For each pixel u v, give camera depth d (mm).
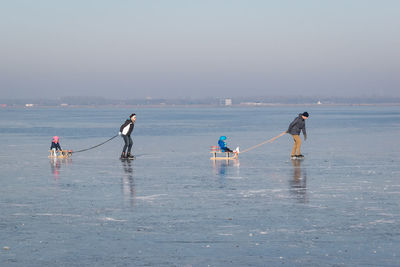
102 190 18281
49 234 11922
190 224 12836
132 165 26781
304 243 11008
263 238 11430
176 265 9609
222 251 10477
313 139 47281
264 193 17375
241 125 85688
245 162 27891
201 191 17922
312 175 22016
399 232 11852
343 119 115000
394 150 35000
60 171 24203
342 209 14531
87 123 99812
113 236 11703
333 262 9695
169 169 24781
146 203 15680
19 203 15789
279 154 32750
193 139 49781
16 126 84375
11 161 29188
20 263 9773
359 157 30141
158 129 71938
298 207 14867
